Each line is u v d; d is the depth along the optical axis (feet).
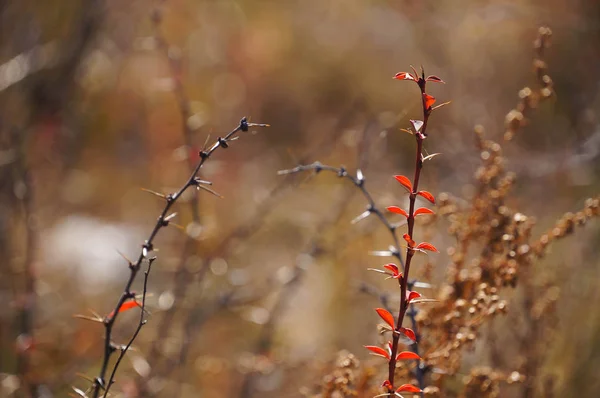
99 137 31.91
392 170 30.37
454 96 32.19
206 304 18.20
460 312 12.21
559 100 31.78
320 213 26.78
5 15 27.55
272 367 17.04
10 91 25.61
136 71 32.14
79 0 28.27
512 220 12.37
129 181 31.12
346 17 41.42
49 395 16.03
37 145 25.93
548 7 33.32
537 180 25.12
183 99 17.80
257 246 26.76
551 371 17.43
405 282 9.20
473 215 13.19
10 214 21.89
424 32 34.40
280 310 19.77
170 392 17.22
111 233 27.55
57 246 25.84
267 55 39.78
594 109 28.45
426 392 11.31
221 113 35.42
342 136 22.72
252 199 28.84
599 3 32.94
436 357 12.05
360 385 12.53
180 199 17.49
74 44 25.86
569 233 12.31
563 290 18.81
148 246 10.68
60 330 19.70
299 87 39.47
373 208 12.14
